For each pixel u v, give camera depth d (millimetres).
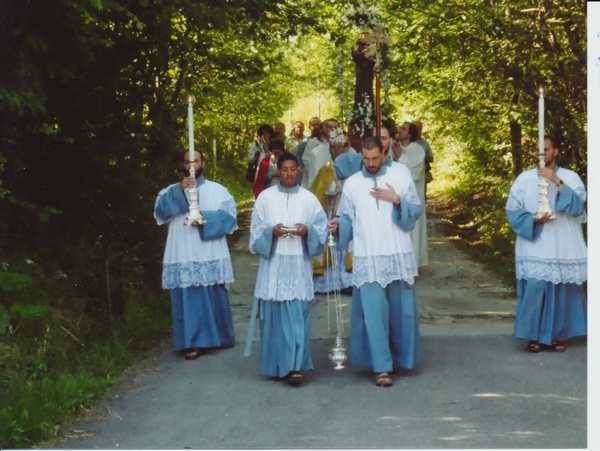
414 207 7586
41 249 9047
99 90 10047
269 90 25078
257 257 14664
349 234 7730
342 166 9641
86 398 6895
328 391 7258
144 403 6984
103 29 9734
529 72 12297
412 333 7625
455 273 12719
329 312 10242
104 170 10078
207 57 12852
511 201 8469
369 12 11266
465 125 18328
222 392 7273
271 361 7547
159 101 11508
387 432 6172
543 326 8312
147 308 9750
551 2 11469
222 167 28094
